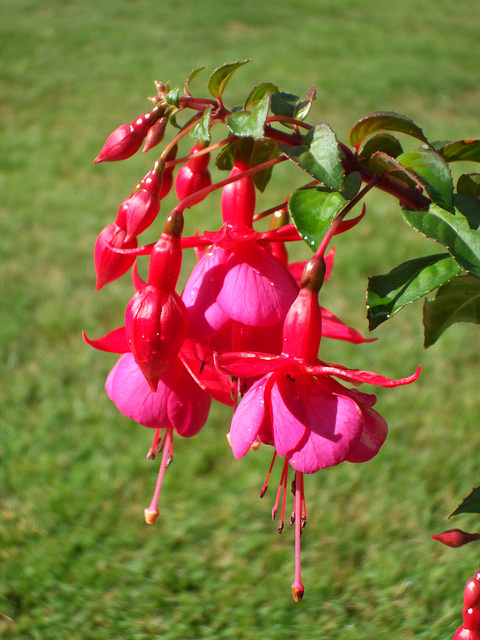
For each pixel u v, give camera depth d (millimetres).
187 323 359
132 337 358
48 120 2137
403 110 2365
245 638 728
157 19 3299
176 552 807
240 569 789
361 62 2830
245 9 3561
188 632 735
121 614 749
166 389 371
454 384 1038
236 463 910
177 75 2557
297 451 341
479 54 3080
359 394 352
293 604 754
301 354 349
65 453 916
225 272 363
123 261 376
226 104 2289
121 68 2607
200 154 374
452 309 415
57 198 1638
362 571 784
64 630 734
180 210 360
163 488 874
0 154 1884
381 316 370
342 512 845
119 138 369
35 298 1232
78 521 834
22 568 784
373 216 1562
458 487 872
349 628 730
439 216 368
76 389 1023
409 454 915
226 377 368
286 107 392
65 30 3035
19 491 868
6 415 970
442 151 386
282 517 375
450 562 783
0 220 1519
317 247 353
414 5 3887
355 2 3867
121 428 958
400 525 829
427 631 722
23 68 2561
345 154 382
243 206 377
